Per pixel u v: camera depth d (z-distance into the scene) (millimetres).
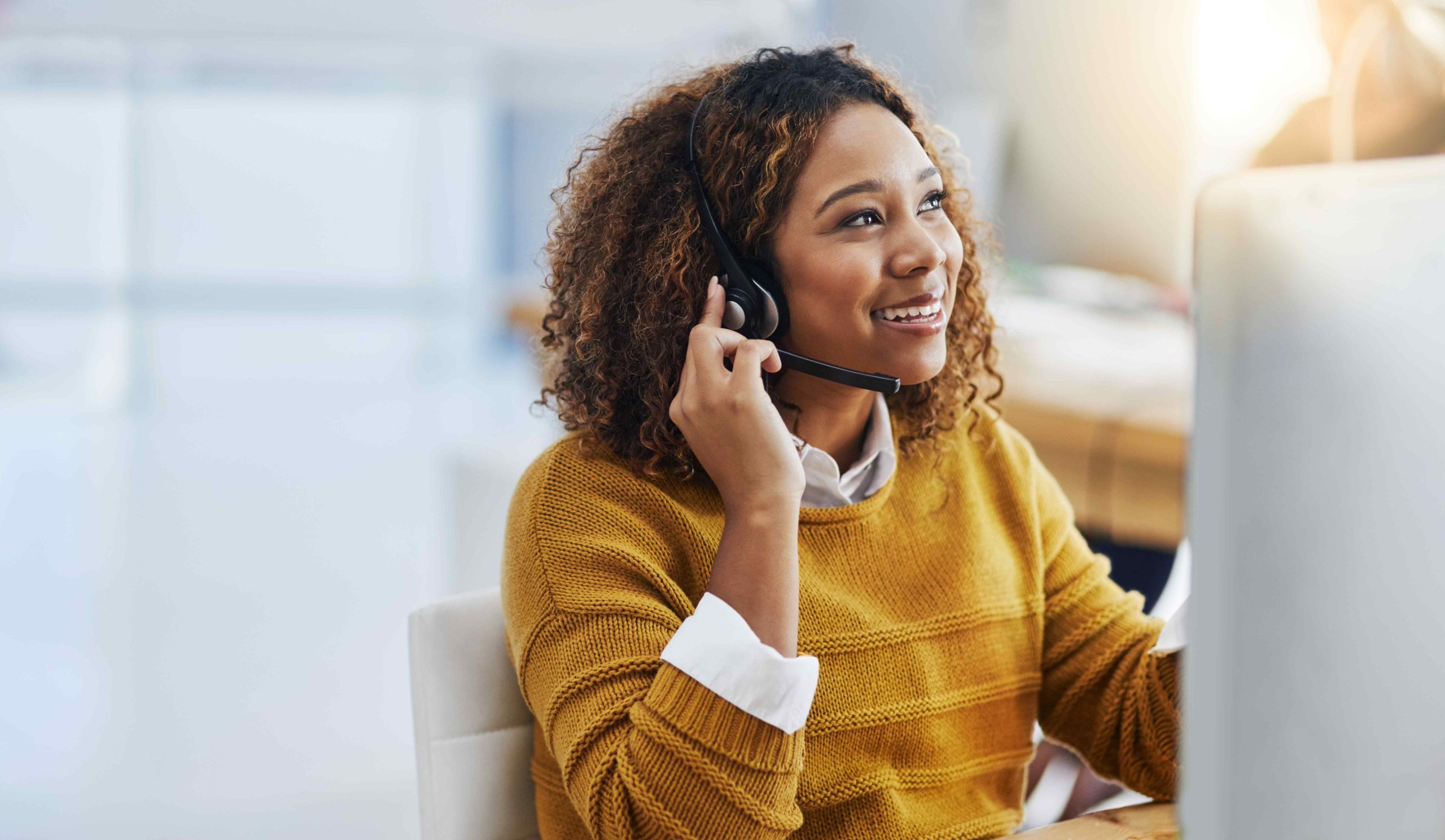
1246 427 462
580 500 912
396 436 5109
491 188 5973
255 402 5680
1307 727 487
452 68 5469
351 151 5680
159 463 4664
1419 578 492
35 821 2189
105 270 5438
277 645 3006
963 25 5098
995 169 4867
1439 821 516
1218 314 462
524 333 3334
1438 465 488
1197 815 498
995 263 1192
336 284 5793
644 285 946
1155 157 4359
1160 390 2340
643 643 821
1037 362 2596
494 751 982
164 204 5457
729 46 1128
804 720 780
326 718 2619
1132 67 4402
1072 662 1066
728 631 773
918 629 969
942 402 1061
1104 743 1040
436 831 963
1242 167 3787
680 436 924
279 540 3803
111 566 3555
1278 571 472
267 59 5312
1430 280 476
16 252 5320
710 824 752
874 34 5570
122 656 2934
